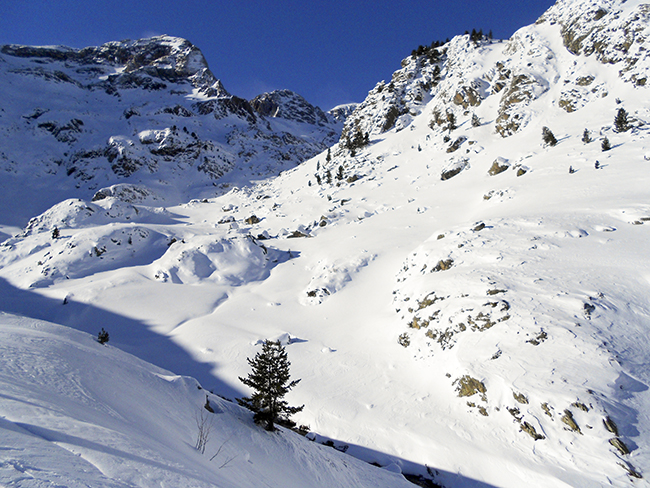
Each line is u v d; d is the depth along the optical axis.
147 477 4.75
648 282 21.73
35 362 8.78
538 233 30.64
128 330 38.94
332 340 33.12
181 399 12.09
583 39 69.75
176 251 54.44
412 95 110.88
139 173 131.00
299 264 52.97
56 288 51.31
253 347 32.69
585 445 15.88
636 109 50.34
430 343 25.97
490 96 85.38
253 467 9.88
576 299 21.78
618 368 17.84
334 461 15.15
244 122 199.50
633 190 32.91
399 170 82.81
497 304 23.75
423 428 20.23
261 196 104.12
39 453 4.03
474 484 16.78
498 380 19.75
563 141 53.94
